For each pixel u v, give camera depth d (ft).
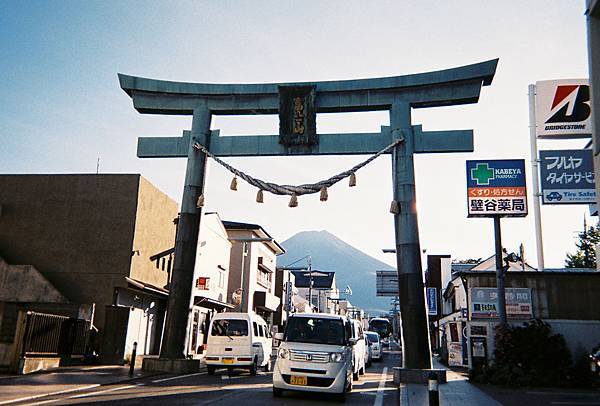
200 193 70.59
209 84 72.33
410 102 67.67
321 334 45.93
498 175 66.80
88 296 80.23
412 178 65.16
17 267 76.02
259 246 163.22
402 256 63.00
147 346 91.86
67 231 83.46
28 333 58.75
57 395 41.34
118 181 85.15
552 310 70.28
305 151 68.95
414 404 40.88
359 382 59.93
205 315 118.93
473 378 61.87
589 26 36.94
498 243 65.36
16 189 85.61
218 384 52.60
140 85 72.90
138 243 84.58
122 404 36.40
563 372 58.23
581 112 81.51
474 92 65.98
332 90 69.51
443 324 122.62
